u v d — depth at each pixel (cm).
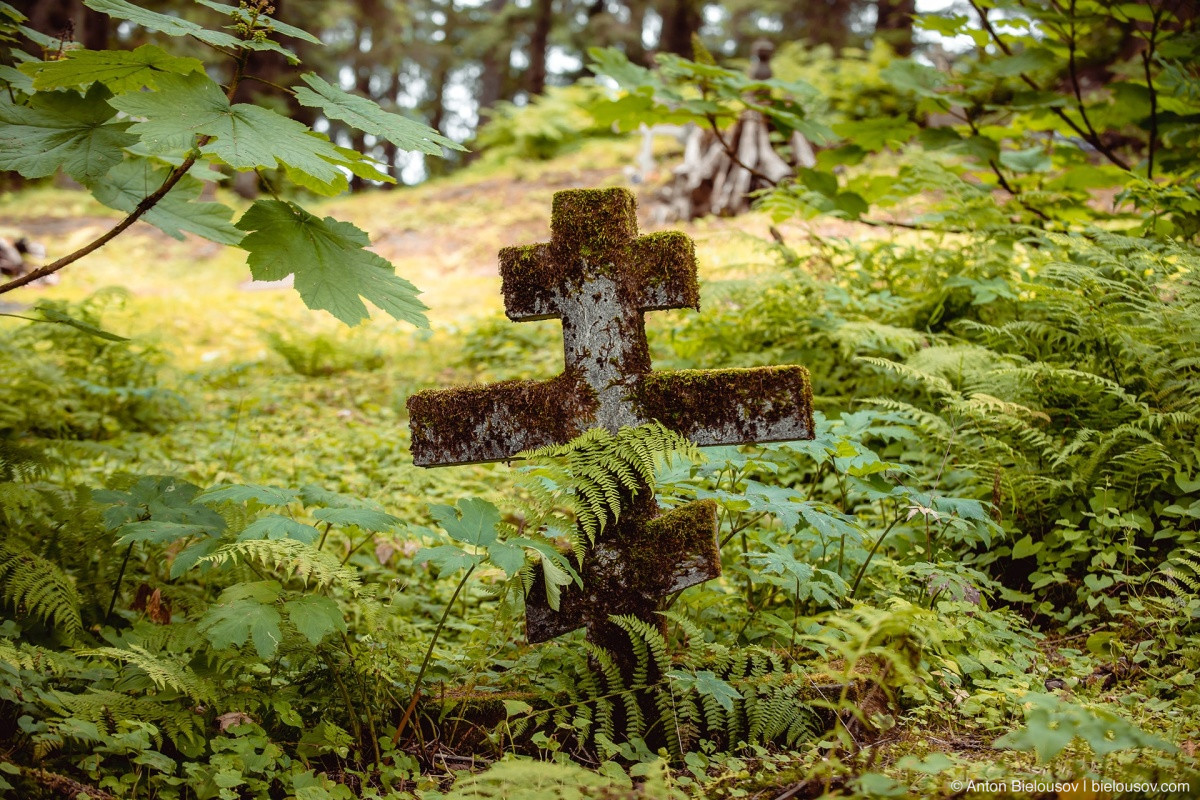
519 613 349
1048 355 466
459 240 1480
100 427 645
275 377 785
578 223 298
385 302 288
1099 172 612
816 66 1445
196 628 260
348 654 284
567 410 296
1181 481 376
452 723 293
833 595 351
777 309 560
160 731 270
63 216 1717
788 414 287
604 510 278
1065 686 304
